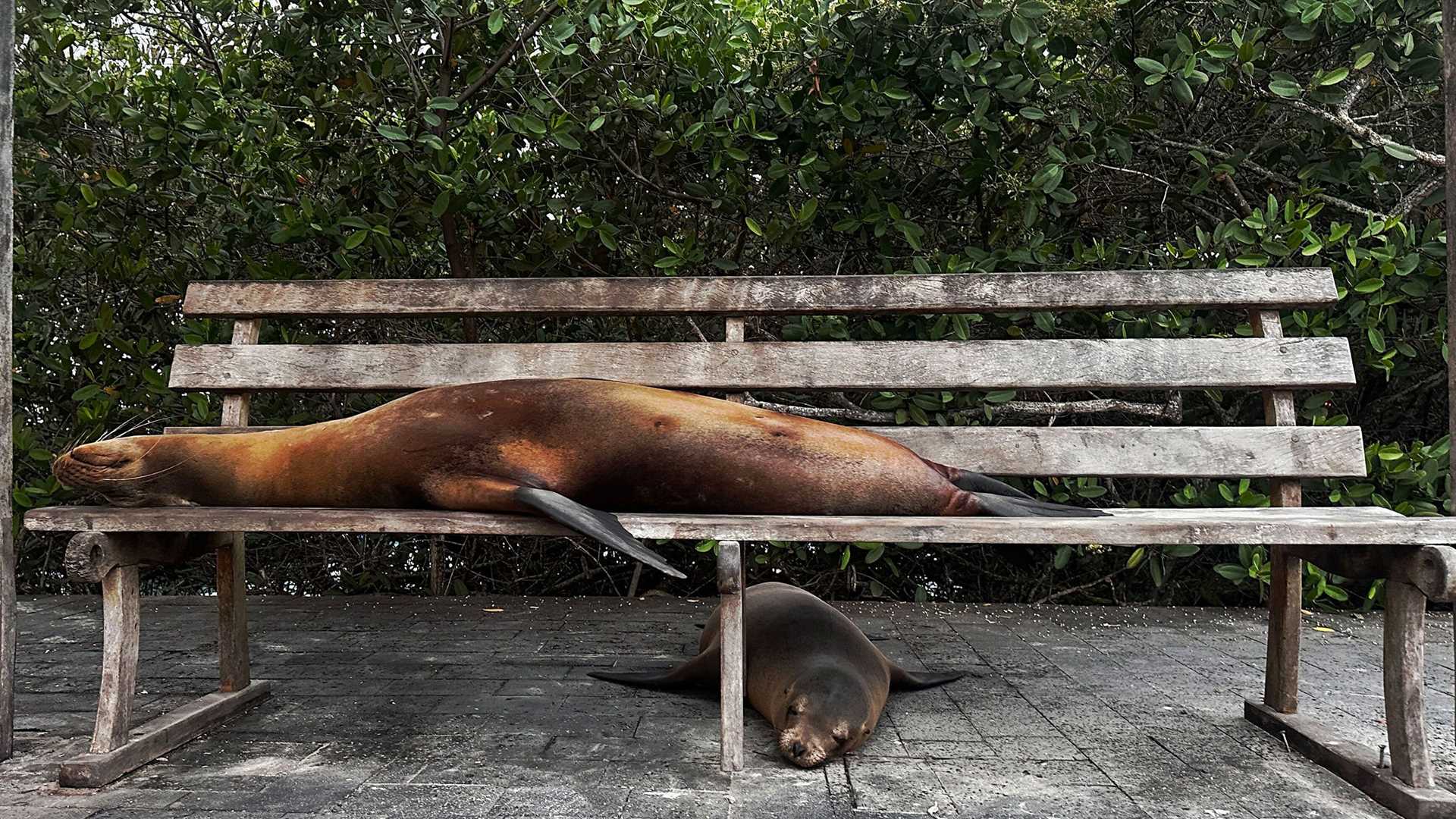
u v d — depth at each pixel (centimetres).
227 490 297
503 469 287
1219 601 581
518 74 525
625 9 489
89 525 260
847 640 316
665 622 493
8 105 294
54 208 523
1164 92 505
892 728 304
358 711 322
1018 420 542
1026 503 307
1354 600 548
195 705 307
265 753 278
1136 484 569
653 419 296
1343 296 443
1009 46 471
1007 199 530
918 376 363
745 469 293
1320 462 337
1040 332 527
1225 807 238
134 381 558
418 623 487
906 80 504
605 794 242
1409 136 539
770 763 267
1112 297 359
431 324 606
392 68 499
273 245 569
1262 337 353
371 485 293
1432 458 473
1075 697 344
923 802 237
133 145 550
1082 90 482
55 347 548
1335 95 471
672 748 281
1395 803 237
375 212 536
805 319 502
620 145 542
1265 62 479
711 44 489
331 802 237
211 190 535
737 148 507
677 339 577
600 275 569
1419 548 242
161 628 467
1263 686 361
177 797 242
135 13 552
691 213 571
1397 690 246
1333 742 273
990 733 299
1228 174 515
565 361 373
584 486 293
